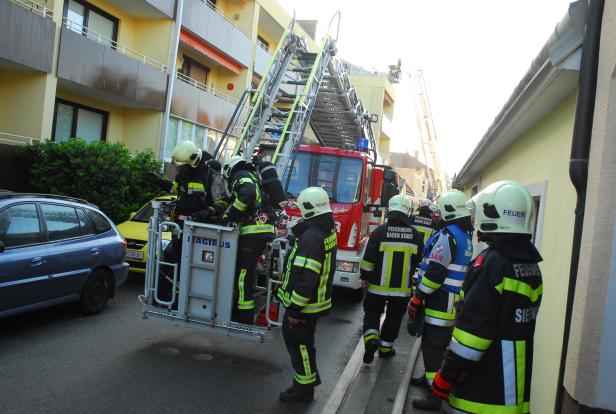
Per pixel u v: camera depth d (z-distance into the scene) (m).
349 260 8.31
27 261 5.32
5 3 10.52
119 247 6.93
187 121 17.47
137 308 7.07
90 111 15.12
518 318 2.36
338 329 7.21
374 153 11.79
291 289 4.23
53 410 3.85
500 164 7.82
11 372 4.52
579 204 2.88
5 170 10.84
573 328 2.77
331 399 4.43
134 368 4.85
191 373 4.86
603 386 2.57
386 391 4.77
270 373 5.06
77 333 5.77
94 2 14.45
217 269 4.98
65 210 6.18
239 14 21.45
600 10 2.84
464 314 2.35
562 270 3.58
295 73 8.99
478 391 2.37
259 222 5.08
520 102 4.48
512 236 2.40
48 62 11.86
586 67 2.89
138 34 16.19
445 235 4.29
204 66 20.14
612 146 2.61
